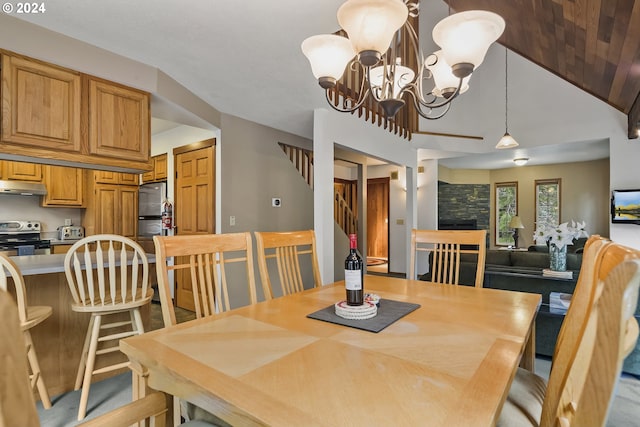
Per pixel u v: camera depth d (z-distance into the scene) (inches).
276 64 100.9
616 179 188.1
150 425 38.4
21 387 19.6
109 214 195.0
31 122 80.6
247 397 29.9
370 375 33.9
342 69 67.8
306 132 180.4
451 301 63.7
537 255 151.1
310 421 26.5
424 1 214.1
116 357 99.5
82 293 80.3
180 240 61.1
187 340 43.8
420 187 262.7
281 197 175.3
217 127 142.6
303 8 74.5
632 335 22.6
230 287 147.3
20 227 178.4
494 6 150.3
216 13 76.0
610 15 104.7
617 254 28.3
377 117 171.0
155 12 75.6
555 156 256.8
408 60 167.5
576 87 201.6
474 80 234.7
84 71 88.7
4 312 19.9
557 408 30.3
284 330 47.4
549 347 110.1
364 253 244.1
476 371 34.7
